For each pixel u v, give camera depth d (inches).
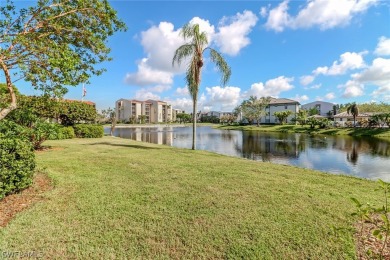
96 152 382.9
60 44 238.8
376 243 110.1
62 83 236.7
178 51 459.8
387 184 85.0
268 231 121.0
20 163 160.2
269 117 2504.9
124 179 211.8
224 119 3464.6
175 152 417.7
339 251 104.5
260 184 205.6
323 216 139.9
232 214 140.3
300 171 275.7
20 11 222.1
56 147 433.1
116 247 105.3
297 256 101.4
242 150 603.5
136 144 559.5
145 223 127.1
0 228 117.2
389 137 1048.2
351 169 369.4
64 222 125.8
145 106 3641.7
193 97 486.6
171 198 164.9
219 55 456.4
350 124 1489.9
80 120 789.2
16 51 216.5
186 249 105.3
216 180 215.6
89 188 181.8
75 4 237.0
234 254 102.3
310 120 1579.7
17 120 390.9
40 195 162.1
